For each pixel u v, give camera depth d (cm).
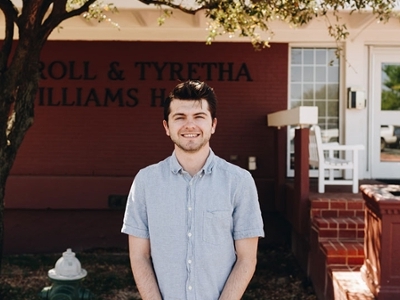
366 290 446
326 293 550
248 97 847
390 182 833
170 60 849
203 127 258
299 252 748
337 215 639
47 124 855
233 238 262
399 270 410
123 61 851
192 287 252
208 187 255
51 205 838
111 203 835
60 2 559
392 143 865
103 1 686
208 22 706
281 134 807
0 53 563
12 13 557
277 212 849
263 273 716
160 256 255
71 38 847
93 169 855
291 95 860
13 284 675
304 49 857
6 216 852
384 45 853
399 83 858
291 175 863
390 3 568
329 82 857
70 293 459
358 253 539
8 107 557
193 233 252
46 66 854
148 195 258
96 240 851
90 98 853
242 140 848
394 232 411
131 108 852
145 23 825
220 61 847
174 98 261
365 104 838
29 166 855
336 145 718
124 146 853
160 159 853
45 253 849
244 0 519
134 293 642
